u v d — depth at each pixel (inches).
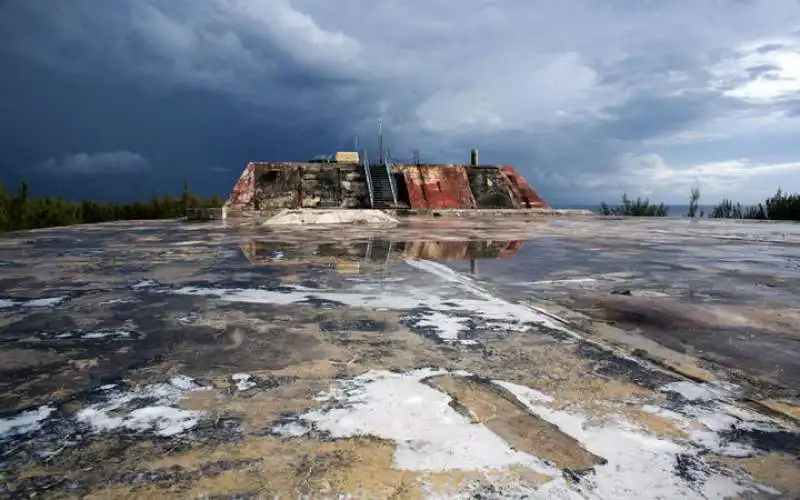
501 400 95.9
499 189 1042.1
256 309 169.2
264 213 816.9
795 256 329.4
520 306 174.4
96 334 139.9
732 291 205.9
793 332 144.9
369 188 949.2
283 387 102.0
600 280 231.0
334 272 247.8
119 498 65.3
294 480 69.1
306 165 991.6
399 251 343.3
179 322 152.6
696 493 67.1
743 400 97.5
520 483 68.7
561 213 965.2
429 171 1034.1
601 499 65.4
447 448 78.0
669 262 295.4
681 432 84.0
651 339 136.8
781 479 70.6
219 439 80.7
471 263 284.5
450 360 118.5
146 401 95.3
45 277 235.0
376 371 111.1
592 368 113.7
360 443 79.4
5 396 98.0
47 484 68.6
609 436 82.3
